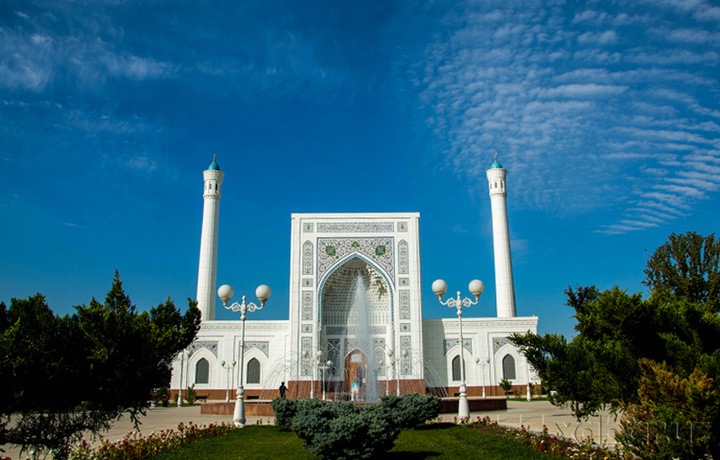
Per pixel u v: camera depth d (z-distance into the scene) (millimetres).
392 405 15398
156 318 13039
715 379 9492
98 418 11055
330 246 30703
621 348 11992
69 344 10320
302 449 12102
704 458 8562
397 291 30141
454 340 32125
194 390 31297
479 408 21203
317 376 29031
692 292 23953
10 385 8758
